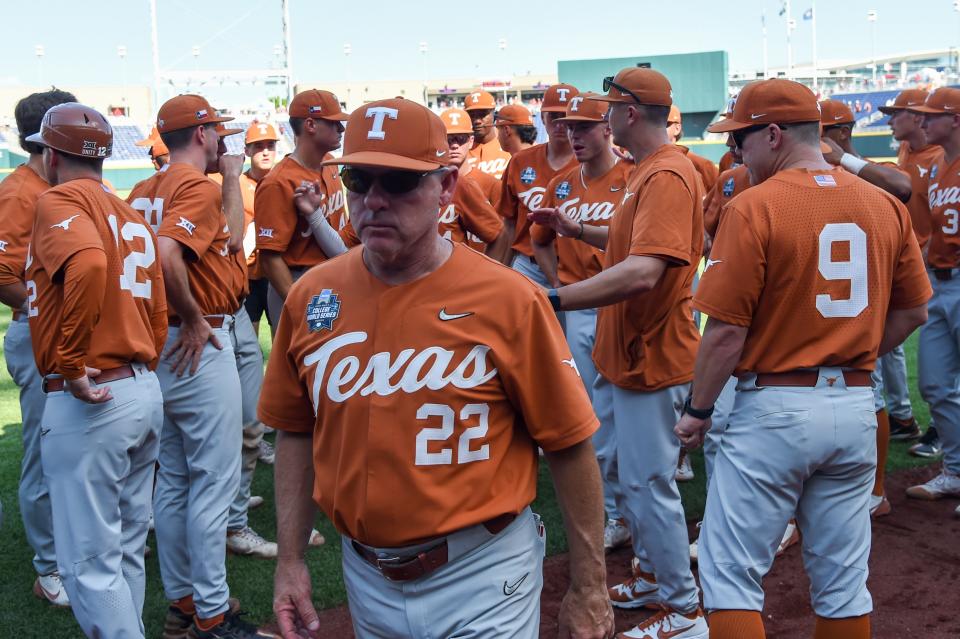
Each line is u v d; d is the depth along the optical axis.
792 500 2.92
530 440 2.19
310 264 5.09
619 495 4.05
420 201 1.99
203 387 3.73
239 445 3.91
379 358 2.04
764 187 2.92
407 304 2.06
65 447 3.13
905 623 3.79
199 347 3.72
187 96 3.96
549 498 5.40
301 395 2.28
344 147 2.06
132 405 3.21
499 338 2.04
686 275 3.55
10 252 4.01
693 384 3.03
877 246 2.89
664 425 3.57
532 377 2.08
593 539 2.17
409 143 1.98
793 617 3.88
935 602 3.98
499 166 8.12
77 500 3.14
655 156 3.56
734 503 2.92
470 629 2.08
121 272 3.19
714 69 40.19
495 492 2.08
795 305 2.86
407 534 2.03
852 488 2.95
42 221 3.03
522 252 6.15
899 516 5.04
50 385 3.19
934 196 5.24
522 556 2.15
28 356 4.08
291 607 2.27
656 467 3.59
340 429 2.10
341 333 2.10
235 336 4.68
